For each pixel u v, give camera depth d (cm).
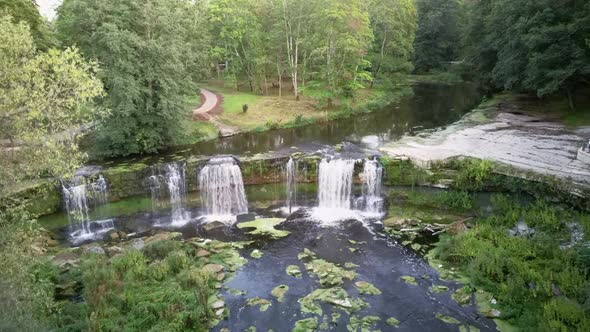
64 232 2391
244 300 1750
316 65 5506
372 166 2664
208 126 3834
